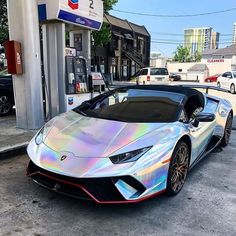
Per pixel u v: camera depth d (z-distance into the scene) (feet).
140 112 12.39
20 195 10.80
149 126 11.04
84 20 22.43
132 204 10.47
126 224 9.25
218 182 12.87
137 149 9.71
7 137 17.07
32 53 18.15
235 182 12.93
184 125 11.87
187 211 10.21
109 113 12.65
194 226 9.31
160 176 9.98
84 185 9.16
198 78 136.56
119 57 110.22
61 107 21.34
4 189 11.25
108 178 9.11
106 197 9.33
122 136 10.34
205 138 14.15
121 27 110.22
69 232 8.71
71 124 11.72
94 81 23.86
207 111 15.17
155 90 14.06
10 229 8.75
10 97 25.45
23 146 15.56
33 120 18.90
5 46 17.99
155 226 9.21
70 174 9.16
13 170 13.20
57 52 20.79
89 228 8.95
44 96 21.83
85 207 10.12
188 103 13.41
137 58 118.52
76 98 22.15
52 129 11.56
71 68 21.40
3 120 22.49
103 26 65.00
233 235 8.91
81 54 24.14
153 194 9.88
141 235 8.71
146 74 65.92
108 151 9.64
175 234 8.82
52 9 19.29
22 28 17.79
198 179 13.12
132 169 9.25
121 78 113.19
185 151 11.62
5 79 25.21
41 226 8.96
